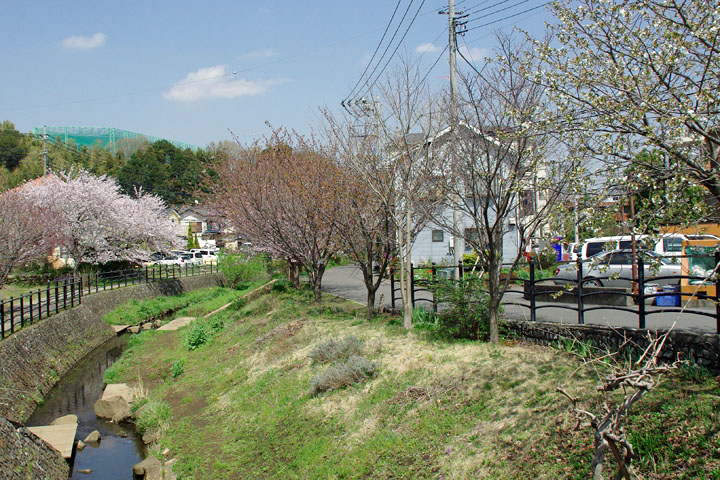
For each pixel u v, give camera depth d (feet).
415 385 28.94
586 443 19.31
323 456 26.78
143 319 85.05
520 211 30.83
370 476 23.63
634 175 20.99
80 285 75.72
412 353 33.47
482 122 30.32
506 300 48.29
